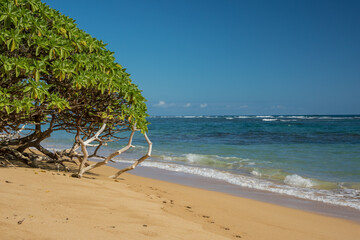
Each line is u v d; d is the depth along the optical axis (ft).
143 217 13.74
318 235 17.92
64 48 19.79
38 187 16.10
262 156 57.16
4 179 16.90
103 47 25.46
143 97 25.21
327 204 26.04
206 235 12.84
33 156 26.78
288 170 42.70
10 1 18.61
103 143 26.71
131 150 65.57
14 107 18.39
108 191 18.49
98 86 22.04
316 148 70.54
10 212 10.95
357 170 42.70
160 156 56.39
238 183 34.37
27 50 20.30
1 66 17.84
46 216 11.23
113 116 25.71
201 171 41.45
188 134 118.32
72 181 19.48
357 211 24.02
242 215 20.49
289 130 136.56
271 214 21.98
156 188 26.68
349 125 178.81
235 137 103.40
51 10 21.91
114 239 9.78
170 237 11.35
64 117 25.71
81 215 12.29
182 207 19.35
